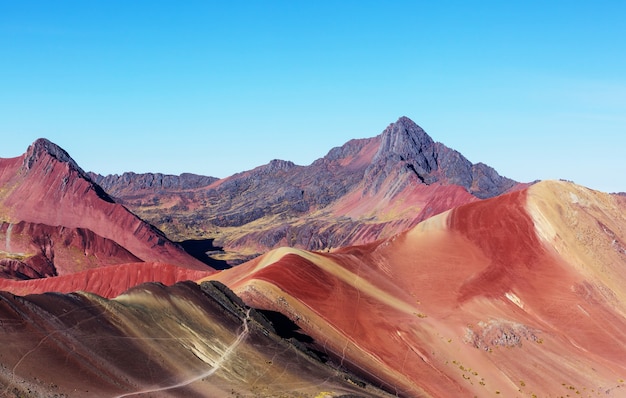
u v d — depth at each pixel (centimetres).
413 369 8981
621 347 10750
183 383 5691
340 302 9994
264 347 7025
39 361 5103
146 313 6438
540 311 11394
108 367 5438
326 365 7488
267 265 10619
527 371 9706
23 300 5597
